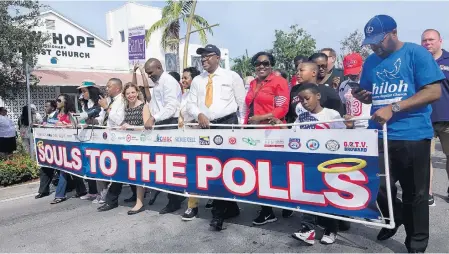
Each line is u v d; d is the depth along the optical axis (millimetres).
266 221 4113
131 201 5461
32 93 14664
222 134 3758
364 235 3631
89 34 17516
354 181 2982
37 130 6145
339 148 3031
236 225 4156
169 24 17391
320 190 3170
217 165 3840
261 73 4027
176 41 17406
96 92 5656
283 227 4020
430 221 3928
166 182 4320
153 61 4676
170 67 17969
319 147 3139
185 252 3508
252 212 4621
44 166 6070
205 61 4141
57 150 5742
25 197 6180
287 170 3348
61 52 16516
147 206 5148
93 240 3975
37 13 9055
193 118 4719
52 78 14508
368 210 2941
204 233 3967
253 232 3916
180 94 4852
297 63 5125
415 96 2756
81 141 5277
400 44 2963
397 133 2957
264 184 3512
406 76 2893
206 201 5266
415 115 2912
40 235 4258
